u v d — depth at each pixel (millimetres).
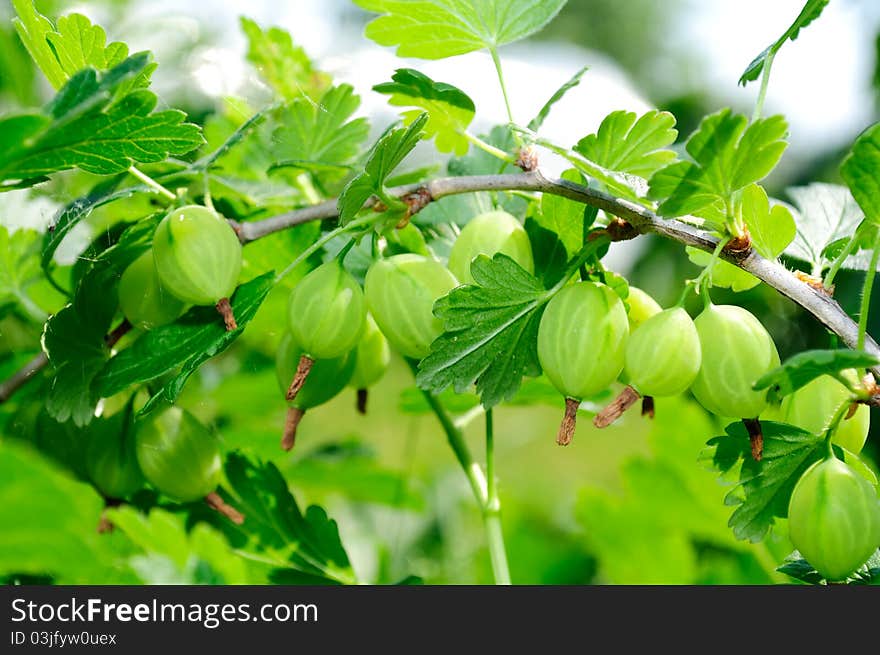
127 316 575
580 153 553
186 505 606
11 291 628
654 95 1115
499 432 984
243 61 664
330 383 573
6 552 551
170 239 546
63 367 572
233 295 561
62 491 551
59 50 558
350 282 549
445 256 610
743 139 526
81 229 632
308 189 643
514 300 545
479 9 569
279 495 614
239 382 661
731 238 546
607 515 697
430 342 549
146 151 545
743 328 535
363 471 671
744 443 551
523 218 605
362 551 748
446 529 771
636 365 531
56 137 528
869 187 529
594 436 1023
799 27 552
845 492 529
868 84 843
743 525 551
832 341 545
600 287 540
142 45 708
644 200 537
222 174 639
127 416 585
